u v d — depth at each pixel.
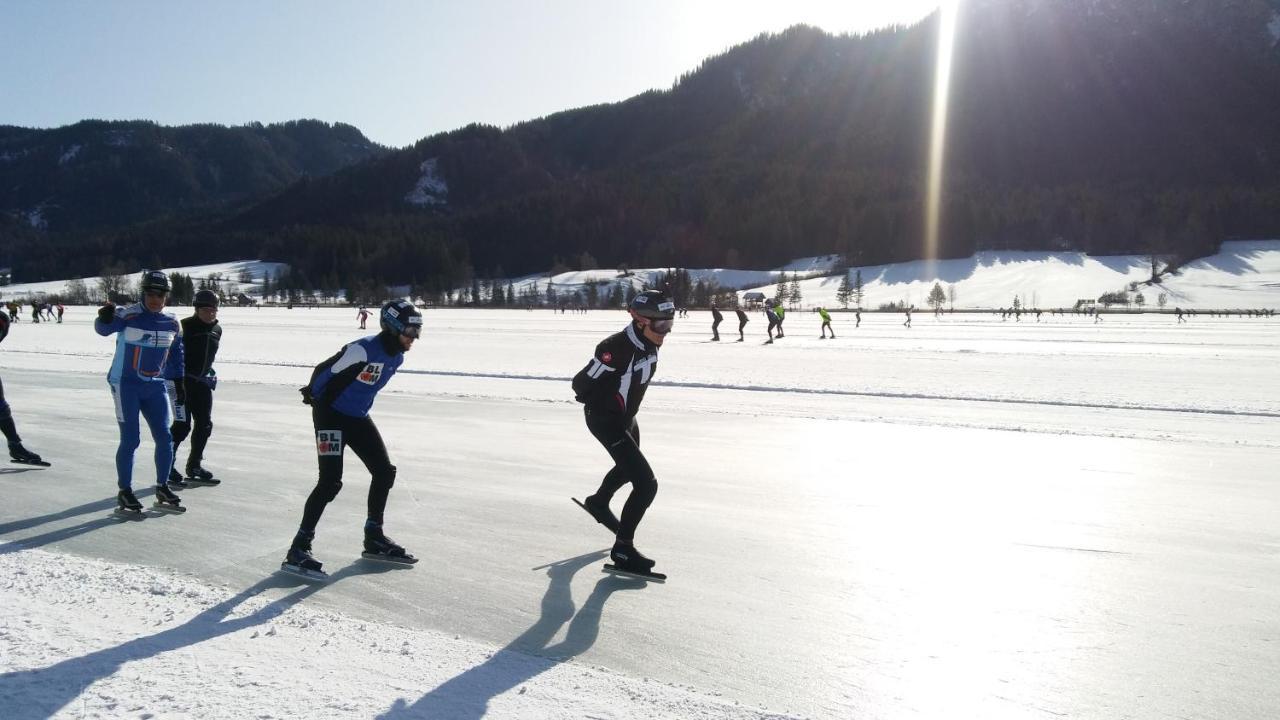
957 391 14.75
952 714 3.06
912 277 148.00
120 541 5.33
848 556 4.99
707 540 5.34
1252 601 4.21
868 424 10.70
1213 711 3.10
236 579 4.59
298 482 7.09
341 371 4.62
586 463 7.93
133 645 3.63
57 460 8.02
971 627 3.90
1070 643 3.71
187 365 6.93
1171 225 160.50
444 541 5.33
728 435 9.77
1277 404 12.87
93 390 14.15
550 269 191.50
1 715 2.98
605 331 43.38
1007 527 5.62
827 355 24.44
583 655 3.59
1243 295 122.75
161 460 6.07
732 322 59.12
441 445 8.94
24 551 5.08
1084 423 10.87
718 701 3.15
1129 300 119.38
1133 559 4.91
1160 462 8.02
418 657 3.54
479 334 39.81
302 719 2.97
